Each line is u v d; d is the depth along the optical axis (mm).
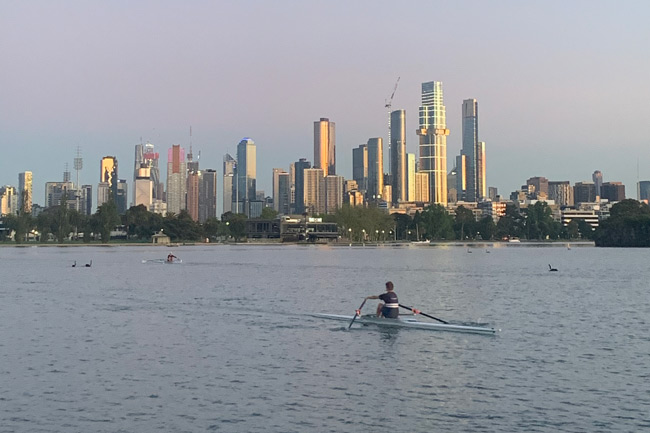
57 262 164125
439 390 30469
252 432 25000
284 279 103125
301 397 29312
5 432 24953
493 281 98938
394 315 50125
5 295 75125
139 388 30734
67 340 43188
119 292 79000
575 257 197875
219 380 32188
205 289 83500
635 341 43219
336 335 45281
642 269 131625
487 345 41625
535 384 31547
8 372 33812
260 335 45344
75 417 26641
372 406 28016
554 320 53656
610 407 27859
